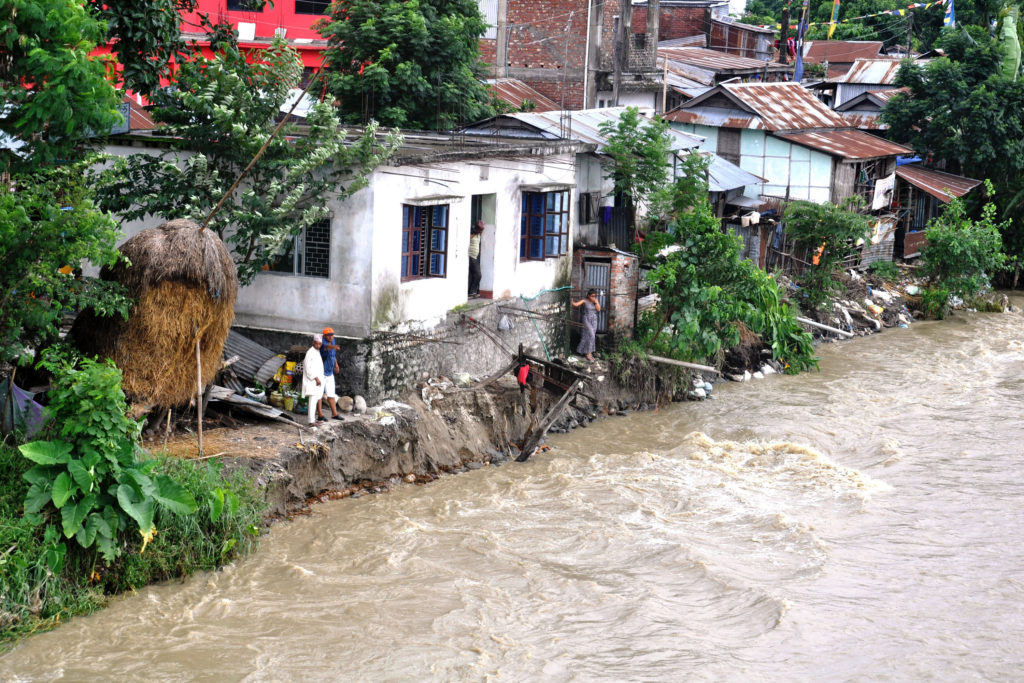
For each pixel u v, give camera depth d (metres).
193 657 11.84
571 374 20.83
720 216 31.30
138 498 12.90
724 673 12.03
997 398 24.56
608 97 40.78
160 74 18.98
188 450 15.18
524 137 26.00
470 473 18.39
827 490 18.30
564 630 12.97
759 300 24.64
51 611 12.24
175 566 13.47
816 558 15.27
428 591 13.79
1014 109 37.81
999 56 38.94
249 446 15.70
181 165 18.27
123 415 13.02
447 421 18.89
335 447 16.58
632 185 25.27
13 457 13.33
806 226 30.73
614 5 40.09
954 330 32.41
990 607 13.88
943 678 12.05
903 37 56.84
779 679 11.95
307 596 13.45
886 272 35.78
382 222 17.83
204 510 13.75
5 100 13.17
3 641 11.73
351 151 17.06
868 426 22.34
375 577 14.08
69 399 12.76
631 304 24.33
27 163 14.01
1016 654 12.66
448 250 19.75
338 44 27.36
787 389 25.31
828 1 60.47
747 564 15.10
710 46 57.09
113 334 14.88
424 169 18.73
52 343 15.30
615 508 17.03
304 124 24.03
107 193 17.72
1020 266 38.69
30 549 12.27
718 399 24.33
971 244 33.88
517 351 22.09
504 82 38.59
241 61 18.28
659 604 13.72
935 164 41.03
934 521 16.91
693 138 30.25
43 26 13.07
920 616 13.60
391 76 26.52
